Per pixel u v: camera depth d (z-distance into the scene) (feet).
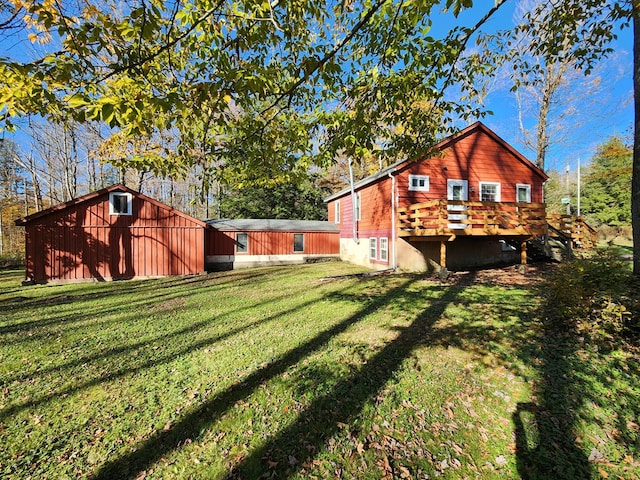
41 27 9.20
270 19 8.50
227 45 9.14
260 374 13.37
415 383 12.32
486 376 12.66
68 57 7.41
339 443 9.33
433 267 42.06
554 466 8.31
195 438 9.64
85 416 10.71
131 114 6.82
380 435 9.62
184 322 20.94
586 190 97.04
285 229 60.85
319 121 13.96
